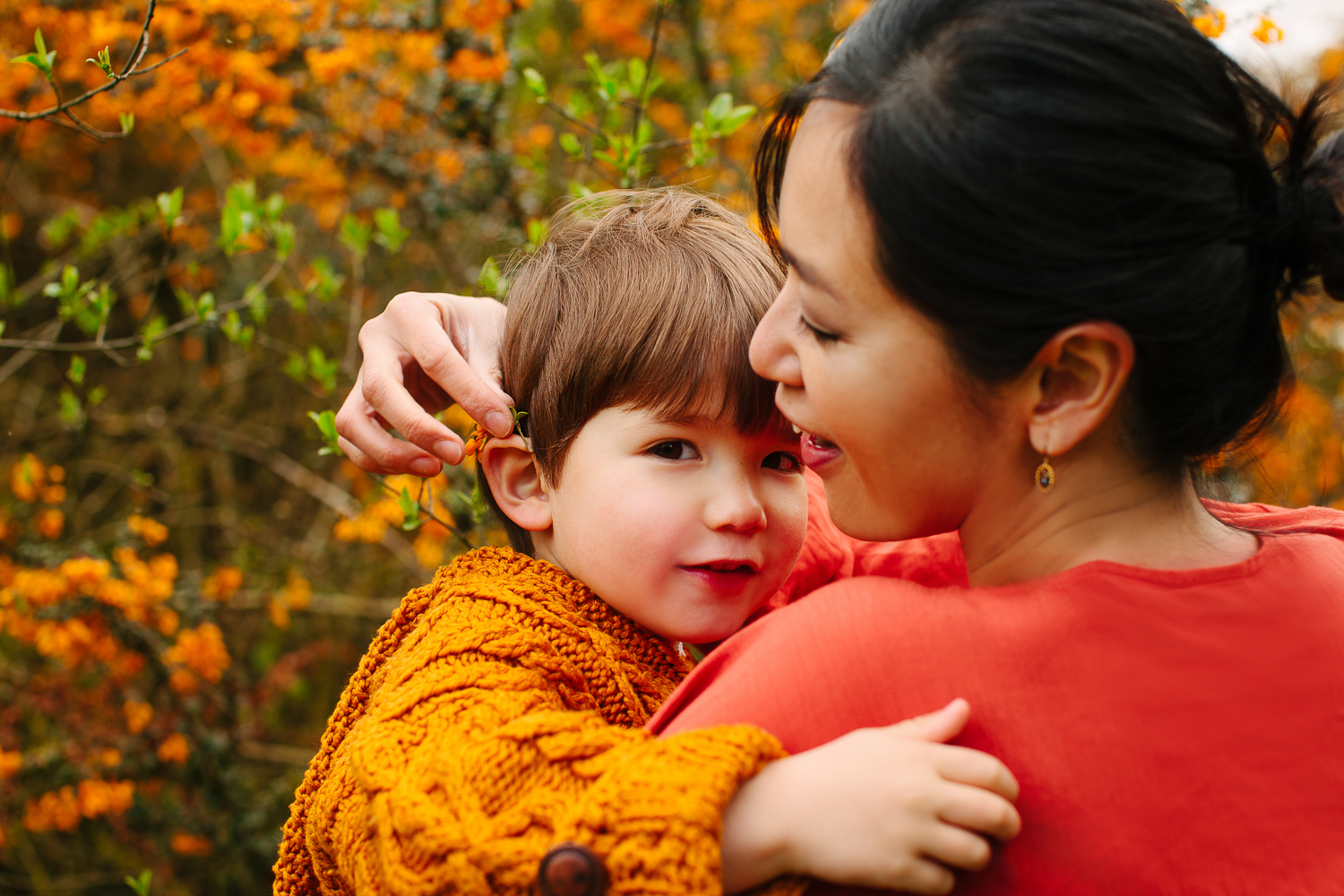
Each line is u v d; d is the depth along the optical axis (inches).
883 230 28.8
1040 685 28.4
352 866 33.8
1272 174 32.1
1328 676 29.6
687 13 118.4
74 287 75.7
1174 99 28.4
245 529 135.0
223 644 116.0
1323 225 30.9
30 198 155.6
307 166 113.2
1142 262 27.9
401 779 32.0
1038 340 28.3
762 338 34.8
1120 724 28.0
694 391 42.0
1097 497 31.3
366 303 121.1
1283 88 38.7
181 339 153.3
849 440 31.6
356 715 43.1
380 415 46.6
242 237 75.4
